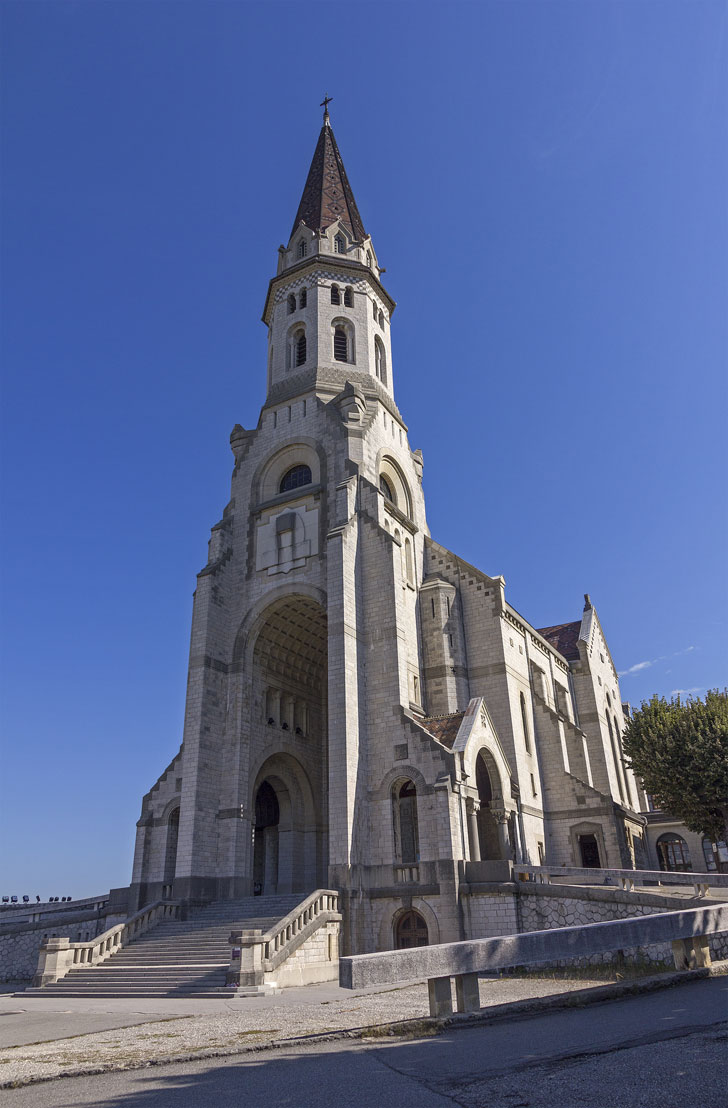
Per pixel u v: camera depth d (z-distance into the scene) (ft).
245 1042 42.78
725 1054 30.73
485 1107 26.11
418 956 42.19
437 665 147.13
